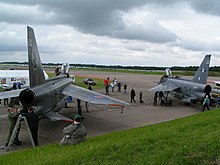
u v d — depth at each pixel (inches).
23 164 249.3
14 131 426.6
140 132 402.9
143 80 2437.3
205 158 226.2
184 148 246.4
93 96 636.1
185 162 216.7
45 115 520.7
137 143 274.1
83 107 899.4
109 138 367.2
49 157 259.8
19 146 442.3
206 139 277.1
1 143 460.1
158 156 226.8
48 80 631.8
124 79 2539.4
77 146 312.2
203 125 390.0
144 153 241.9
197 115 623.2
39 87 524.1
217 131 323.9
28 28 497.4
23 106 465.1
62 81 737.0
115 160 227.8
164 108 925.8
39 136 510.0
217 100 964.0
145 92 1457.9
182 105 1009.5
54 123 626.5
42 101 505.7
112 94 1344.7
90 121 668.1
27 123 421.4
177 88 1053.8
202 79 971.3
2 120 665.0
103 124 633.0
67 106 906.7
